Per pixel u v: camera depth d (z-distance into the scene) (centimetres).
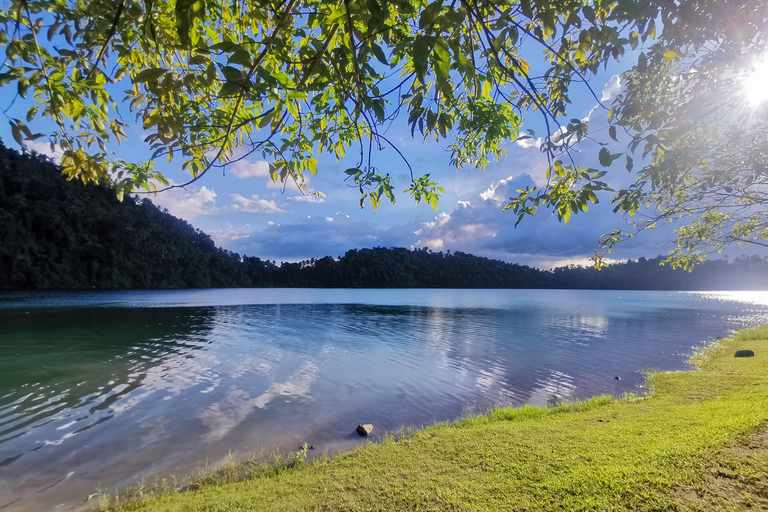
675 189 521
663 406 970
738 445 578
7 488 686
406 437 852
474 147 385
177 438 916
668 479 504
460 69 170
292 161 283
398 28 187
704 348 2278
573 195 279
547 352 2162
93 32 207
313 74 200
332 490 581
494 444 727
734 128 440
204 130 252
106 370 1617
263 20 199
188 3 133
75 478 720
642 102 344
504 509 482
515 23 180
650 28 210
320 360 1880
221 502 560
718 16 234
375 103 175
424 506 509
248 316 4116
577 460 606
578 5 184
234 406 1166
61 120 201
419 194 315
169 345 2247
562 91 266
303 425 1005
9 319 3316
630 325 3606
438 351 2169
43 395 1269
